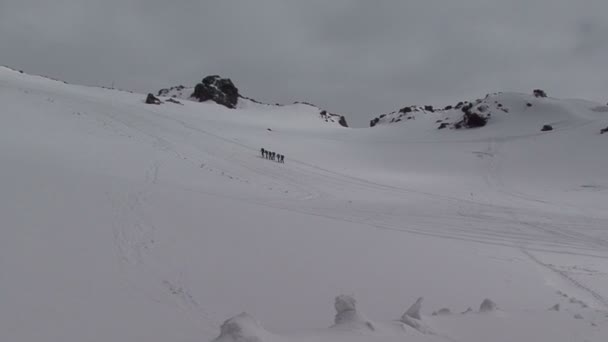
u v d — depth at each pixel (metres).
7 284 6.30
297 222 15.84
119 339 4.94
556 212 29.25
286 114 123.00
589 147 61.97
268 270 9.36
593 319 6.45
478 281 10.92
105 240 9.44
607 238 20.30
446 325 5.42
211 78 132.12
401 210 25.72
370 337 4.43
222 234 11.88
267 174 36.06
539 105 96.62
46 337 4.86
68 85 90.44
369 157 61.56
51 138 28.89
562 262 14.96
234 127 69.12
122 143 34.31
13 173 13.70
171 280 7.77
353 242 13.79
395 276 10.34
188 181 25.66
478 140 75.62
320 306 7.58
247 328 3.94
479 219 24.25
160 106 83.50
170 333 5.31
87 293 6.46
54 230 9.34
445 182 46.06
